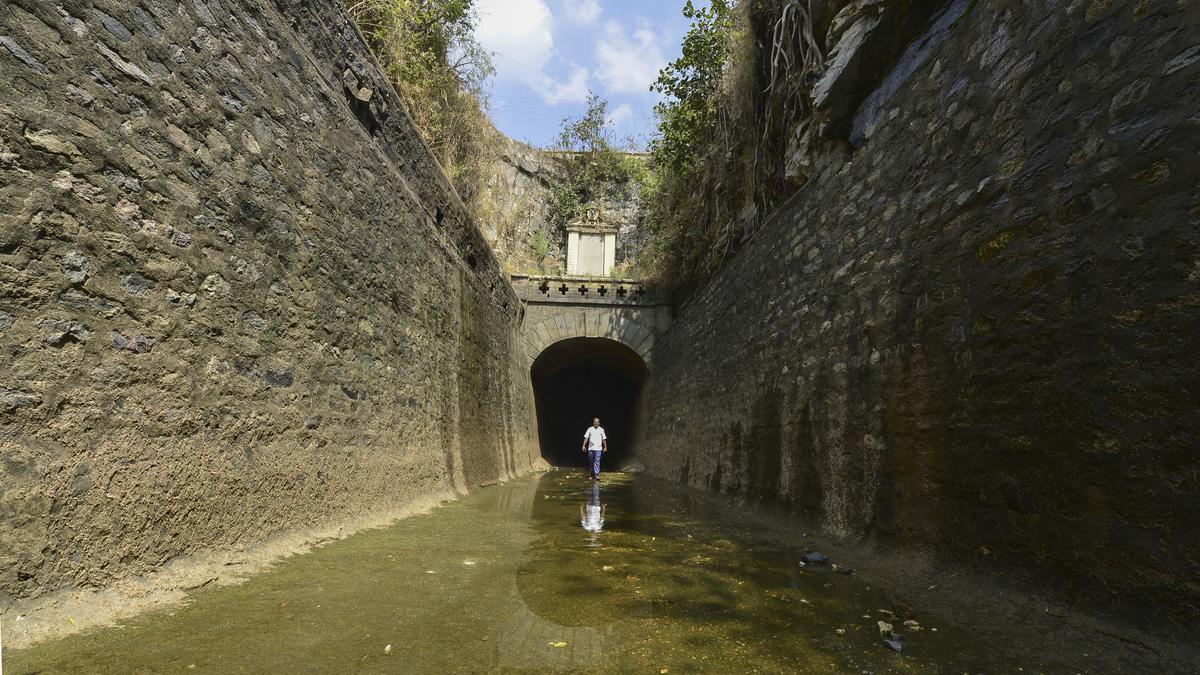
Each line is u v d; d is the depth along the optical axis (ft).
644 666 7.10
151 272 9.36
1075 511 8.52
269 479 12.05
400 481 19.01
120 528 8.30
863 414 14.97
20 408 7.13
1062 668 7.20
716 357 31.83
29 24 7.70
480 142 42.24
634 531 17.49
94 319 8.25
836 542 15.49
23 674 6.02
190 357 10.08
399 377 19.98
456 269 28.60
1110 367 8.11
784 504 19.89
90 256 8.27
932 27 15.78
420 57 31.37
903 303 13.56
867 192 16.14
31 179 7.54
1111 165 8.43
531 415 59.98
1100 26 8.96
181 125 10.37
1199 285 7.03
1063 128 9.46
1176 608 7.03
